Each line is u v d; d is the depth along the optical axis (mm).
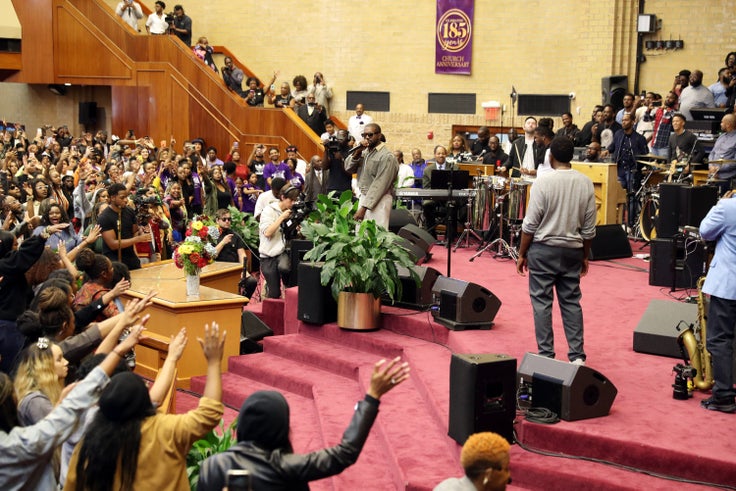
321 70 21812
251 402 3916
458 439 5793
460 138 15859
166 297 9031
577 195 6570
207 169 14859
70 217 14094
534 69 19938
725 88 15906
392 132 21281
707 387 6430
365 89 21438
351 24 21422
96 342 5766
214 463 3855
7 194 12469
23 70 21906
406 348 8172
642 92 17891
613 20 18859
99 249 9867
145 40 21141
